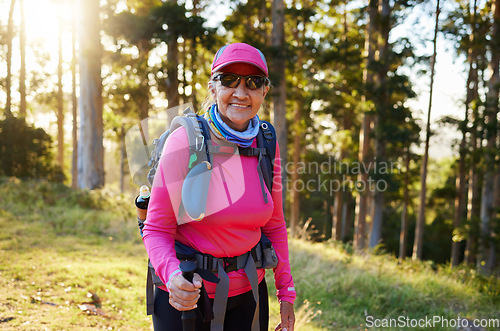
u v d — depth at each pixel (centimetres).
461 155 2238
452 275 748
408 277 671
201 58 2130
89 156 1480
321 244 847
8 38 2486
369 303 534
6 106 2461
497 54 1916
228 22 1906
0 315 326
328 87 2116
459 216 2533
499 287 679
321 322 455
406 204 2509
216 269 136
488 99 1894
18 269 446
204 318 132
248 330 146
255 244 145
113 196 1020
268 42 2180
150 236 130
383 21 1753
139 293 427
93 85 1482
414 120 2023
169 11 1717
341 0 2328
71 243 624
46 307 358
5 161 1631
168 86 1878
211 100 149
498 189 1977
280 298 161
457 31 1792
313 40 2039
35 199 948
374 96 1845
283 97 1752
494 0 1919
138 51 2080
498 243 1942
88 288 415
